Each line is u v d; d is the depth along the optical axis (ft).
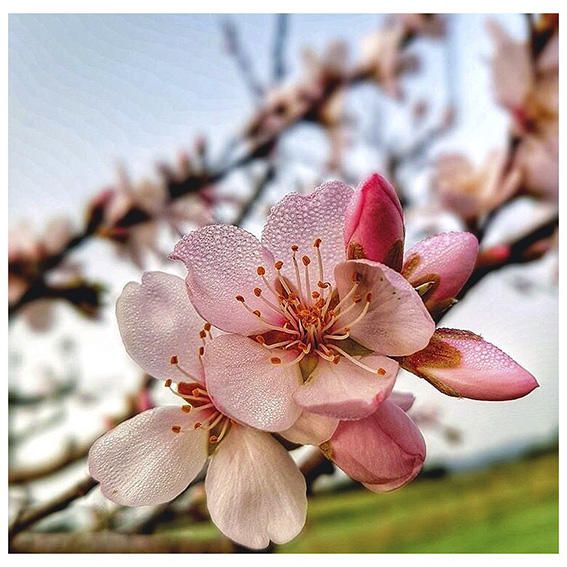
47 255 0.80
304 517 0.31
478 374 0.29
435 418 0.89
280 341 0.32
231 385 0.30
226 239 0.32
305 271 0.32
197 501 0.56
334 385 0.30
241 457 0.32
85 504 0.56
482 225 0.68
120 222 0.81
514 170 0.67
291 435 0.30
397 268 0.30
